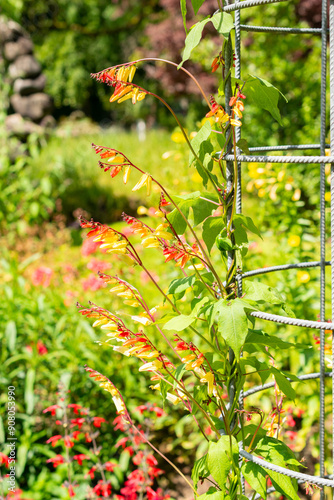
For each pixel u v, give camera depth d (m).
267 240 3.97
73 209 7.09
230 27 1.08
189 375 2.66
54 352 2.62
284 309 1.24
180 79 10.52
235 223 1.24
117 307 3.05
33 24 17.44
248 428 1.34
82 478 2.16
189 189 3.48
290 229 2.86
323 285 1.30
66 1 17.22
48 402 2.54
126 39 17.12
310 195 3.95
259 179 2.81
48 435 2.59
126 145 10.38
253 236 3.99
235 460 1.19
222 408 1.30
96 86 19.12
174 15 10.67
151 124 15.77
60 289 3.41
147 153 9.34
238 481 1.27
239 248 1.22
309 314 2.61
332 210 1.16
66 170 7.45
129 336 1.21
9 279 3.52
